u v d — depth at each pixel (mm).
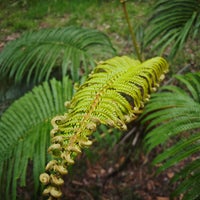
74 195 2299
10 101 2146
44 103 1585
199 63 2984
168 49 3162
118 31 3643
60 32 2012
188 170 1042
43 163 1313
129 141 2236
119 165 2414
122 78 1164
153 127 2064
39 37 2012
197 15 1872
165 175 2324
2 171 1373
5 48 2020
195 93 1394
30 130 1479
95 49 1944
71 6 4223
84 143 782
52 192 712
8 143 1441
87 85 1159
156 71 1324
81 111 919
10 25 4051
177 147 1070
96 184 2344
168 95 1372
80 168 2422
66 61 1842
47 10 4230
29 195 2193
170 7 1938
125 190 2285
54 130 834
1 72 2043
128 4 4098
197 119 1196
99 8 4133
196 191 994
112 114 898
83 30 2025
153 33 1935
